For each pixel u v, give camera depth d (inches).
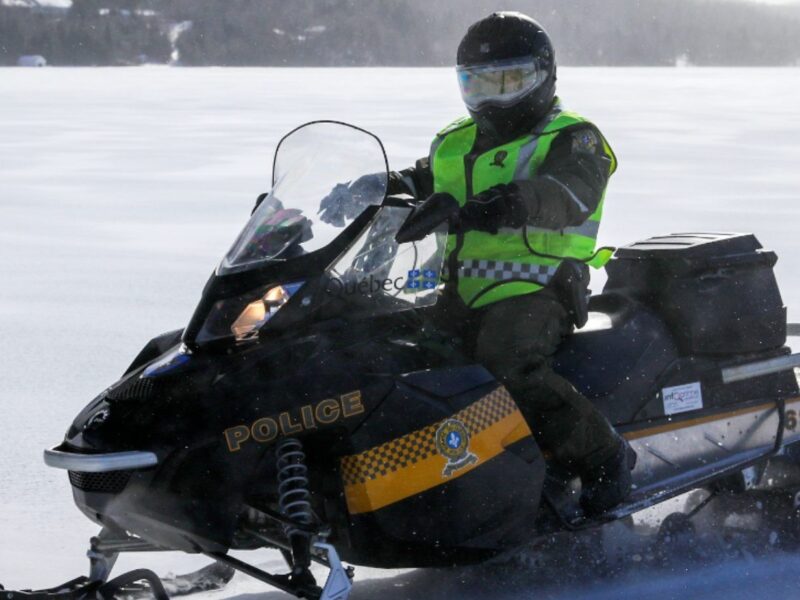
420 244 155.9
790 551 192.5
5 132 1288.1
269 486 142.7
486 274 165.2
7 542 186.2
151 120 1541.6
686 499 209.0
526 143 164.2
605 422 165.0
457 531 150.1
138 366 157.6
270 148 1077.1
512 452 154.4
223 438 137.9
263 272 144.7
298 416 140.3
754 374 189.8
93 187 751.1
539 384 160.4
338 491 147.6
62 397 269.9
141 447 137.6
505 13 166.6
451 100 2082.9
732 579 179.6
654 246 191.8
